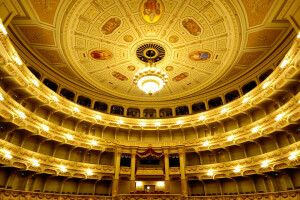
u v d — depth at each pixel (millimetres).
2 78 14195
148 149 20984
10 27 14438
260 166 16312
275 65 17219
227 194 18797
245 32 15250
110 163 21469
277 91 15734
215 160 20141
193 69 20438
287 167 14430
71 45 16875
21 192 15039
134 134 23641
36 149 17391
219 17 14586
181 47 17844
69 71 20078
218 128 21516
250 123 18828
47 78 19250
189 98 24125
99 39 16750
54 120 19469
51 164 17047
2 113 13469
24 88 15422
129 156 21609
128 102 24719
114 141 21672
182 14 14820
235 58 18047
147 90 16156
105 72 20812
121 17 15047
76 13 14195
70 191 18859
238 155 19328
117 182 19359
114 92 23609
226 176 18312
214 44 17094
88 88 22438
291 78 13953
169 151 21312
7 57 12633
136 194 16891
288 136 15977
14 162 14391
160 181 20984
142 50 18391
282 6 12711
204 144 20547
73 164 18562
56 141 18234
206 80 21625
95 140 20750
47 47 16859
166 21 15508
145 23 15688
